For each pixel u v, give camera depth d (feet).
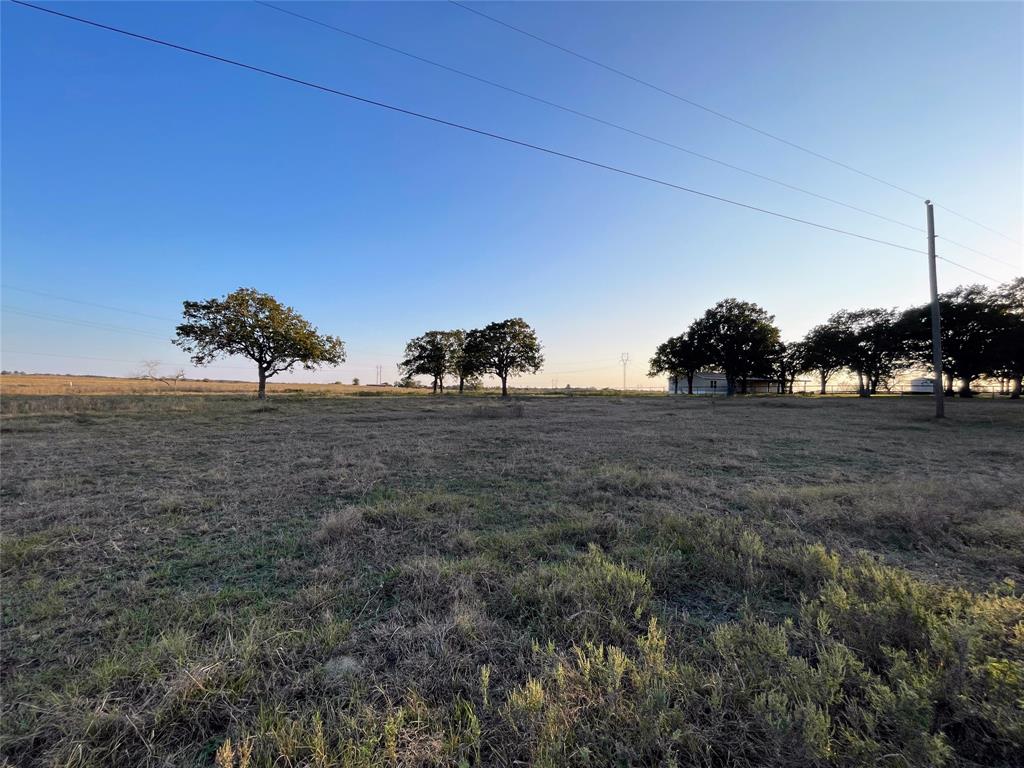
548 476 23.30
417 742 5.77
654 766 5.47
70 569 11.89
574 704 6.26
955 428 45.57
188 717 6.27
